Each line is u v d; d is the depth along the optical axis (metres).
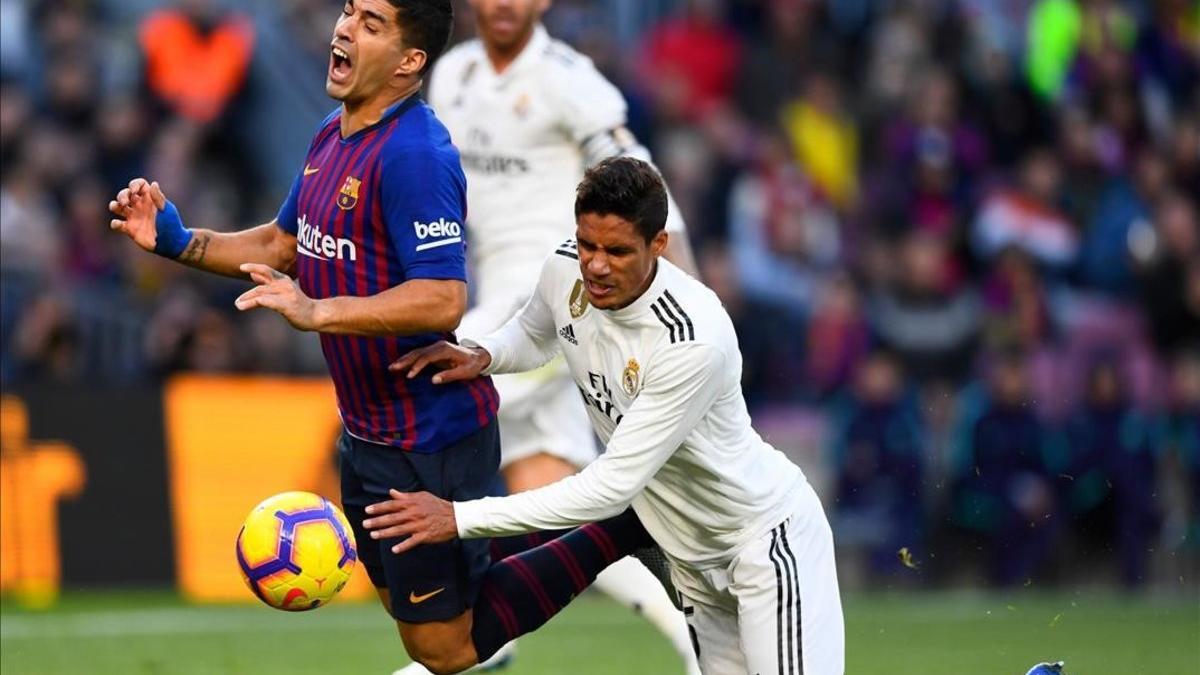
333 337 19.64
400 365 19.44
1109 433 47.06
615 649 33.94
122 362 46.91
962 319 52.38
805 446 47.84
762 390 50.56
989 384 46.50
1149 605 42.97
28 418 41.38
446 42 19.34
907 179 56.12
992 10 64.56
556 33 55.69
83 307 46.94
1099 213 57.34
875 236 55.75
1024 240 56.19
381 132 19.12
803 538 20.16
